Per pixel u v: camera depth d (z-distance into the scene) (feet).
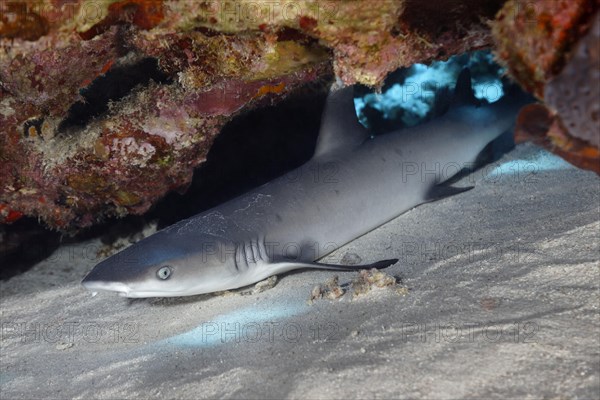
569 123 2.85
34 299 4.55
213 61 3.64
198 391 3.20
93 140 4.05
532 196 4.23
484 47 3.38
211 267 3.79
